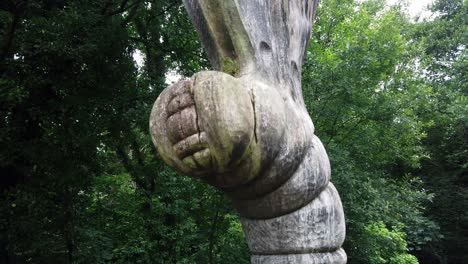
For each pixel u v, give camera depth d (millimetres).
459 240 9945
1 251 4305
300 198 1268
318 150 1343
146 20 5609
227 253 4660
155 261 4938
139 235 5332
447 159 10039
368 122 5879
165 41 5695
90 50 4094
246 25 1279
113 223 5633
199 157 1071
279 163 1179
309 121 1358
